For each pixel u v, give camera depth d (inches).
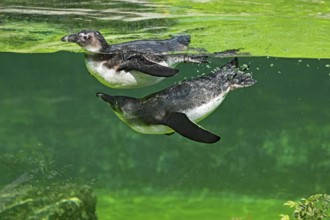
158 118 219.1
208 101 225.5
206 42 416.2
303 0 335.3
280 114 887.7
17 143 826.2
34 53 650.8
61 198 456.8
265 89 877.2
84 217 453.7
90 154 812.6
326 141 844.0
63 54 655.8
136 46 279.9
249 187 722.2
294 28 399.9
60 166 755.4
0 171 658.8
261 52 504.7
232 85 231.0
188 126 211.0
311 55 554.6
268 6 338.0
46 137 851.4
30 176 638.5
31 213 438.6
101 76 252.7
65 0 323.6
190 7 341.1
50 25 384.2
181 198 689.0
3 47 539.2
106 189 722.2
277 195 697.6
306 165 794.2
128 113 223.0
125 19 363.6
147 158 804.0
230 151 816.3
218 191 713.0
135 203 668.7
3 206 442.9
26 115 932.6
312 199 328.5
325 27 392.8
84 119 906.7
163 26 383.2
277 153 827.4
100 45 251.9
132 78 247.3
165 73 230.8
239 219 610.5
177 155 800.9
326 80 905.5
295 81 885.2
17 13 352.8
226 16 359.9
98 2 324.8
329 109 897.5
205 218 615.5
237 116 869.8
